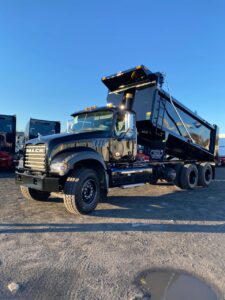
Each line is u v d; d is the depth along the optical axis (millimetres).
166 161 9438
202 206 6961
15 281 2947
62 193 5820
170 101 9188
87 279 3041
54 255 3643
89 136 6297
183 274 3225
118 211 6133
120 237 4410
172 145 10578
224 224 5324
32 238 4242
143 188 9977
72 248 3900
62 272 3184
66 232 4578
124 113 7227
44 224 4977
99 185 6090
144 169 7816
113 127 6836
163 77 8719
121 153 7066
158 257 3678
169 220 5504
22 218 5316
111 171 6566
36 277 3047
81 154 5703
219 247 4105
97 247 3967
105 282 2988
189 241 4328
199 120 10930
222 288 2928
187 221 5469
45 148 5645
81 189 5570
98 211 6070
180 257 3699
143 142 9820
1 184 9570
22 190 6707
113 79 9102
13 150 14742
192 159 11852
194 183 10195
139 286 2922
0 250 3744
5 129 14578
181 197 8258
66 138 5871
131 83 9086
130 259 3590
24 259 3490
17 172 6203
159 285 2957
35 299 2643
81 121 7453
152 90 8516
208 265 3477
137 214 5914
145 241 4270
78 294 2740
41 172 5703
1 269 3205
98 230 4730
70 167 5426
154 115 8516
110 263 3455
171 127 9492
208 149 11812
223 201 7734
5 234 4383
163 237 4477
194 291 2848
